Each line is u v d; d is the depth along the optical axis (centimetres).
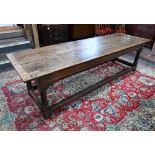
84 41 216
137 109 178
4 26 356
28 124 158
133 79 235
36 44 321
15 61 151
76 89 213
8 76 243
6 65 259
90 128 155
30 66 141
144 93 204
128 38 233
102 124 159
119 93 204
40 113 172
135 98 195
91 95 200
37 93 198
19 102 187
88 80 234
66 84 223
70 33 381
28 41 305
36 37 315
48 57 160
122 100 192
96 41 216
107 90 210
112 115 170
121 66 275
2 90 208
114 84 223
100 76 245
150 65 280
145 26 349
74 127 156
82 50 181
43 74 128
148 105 184
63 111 175
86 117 167
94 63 170
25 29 310
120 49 186
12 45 283
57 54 168
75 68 154
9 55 165
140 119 165
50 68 138
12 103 185
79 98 184
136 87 216
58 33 353
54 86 218
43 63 147
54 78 143
